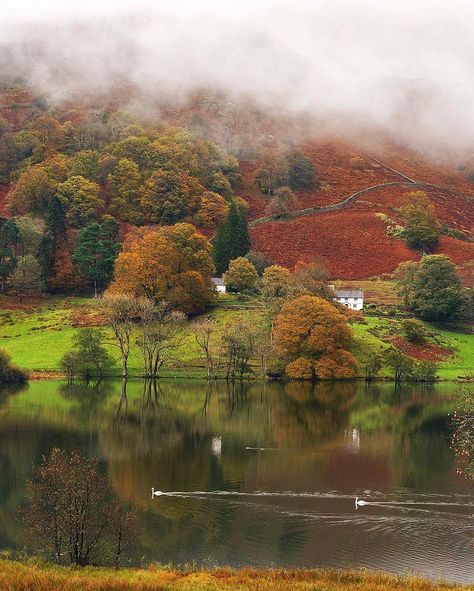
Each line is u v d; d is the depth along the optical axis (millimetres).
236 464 71188
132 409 100250
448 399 114188
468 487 64000
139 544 48562
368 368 133625
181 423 91688
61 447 76125
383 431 88938
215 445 79625
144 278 151250
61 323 151500
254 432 87250
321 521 54594
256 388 122000
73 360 125562
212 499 59562
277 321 137750
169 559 46281
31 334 146250
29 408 98625
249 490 62219
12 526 51250
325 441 82750
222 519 54562
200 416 96688
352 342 140125
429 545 49812
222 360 137000
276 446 79625
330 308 136750
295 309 136250
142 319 137625
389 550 48719
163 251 157000
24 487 60969
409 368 132375
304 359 133125
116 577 36250
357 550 48656
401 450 78375
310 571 39312
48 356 135375
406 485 64375
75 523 41094
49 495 42562
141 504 57750
